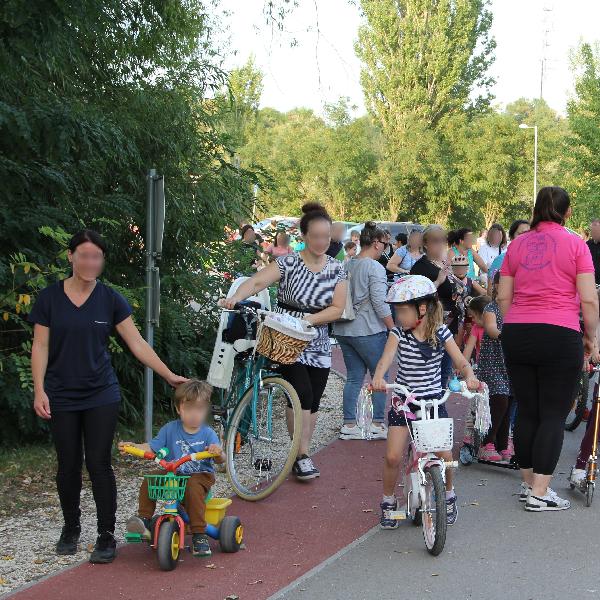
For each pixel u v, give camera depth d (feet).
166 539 17.11
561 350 21.20
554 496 21.80
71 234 27.86
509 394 25.55
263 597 15.99
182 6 34.53
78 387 17.47
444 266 29.68
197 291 35.40
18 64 25.84
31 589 16.31
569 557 18.22
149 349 18.25
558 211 21.71
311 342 23.26
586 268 21.11
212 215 35.76
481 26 140.87
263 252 40.29
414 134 160.25
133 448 17.74
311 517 21.07
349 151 163.02
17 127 25.46
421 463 18.69
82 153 28.53
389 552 18.54
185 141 34.58
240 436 23.22
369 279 28.91
